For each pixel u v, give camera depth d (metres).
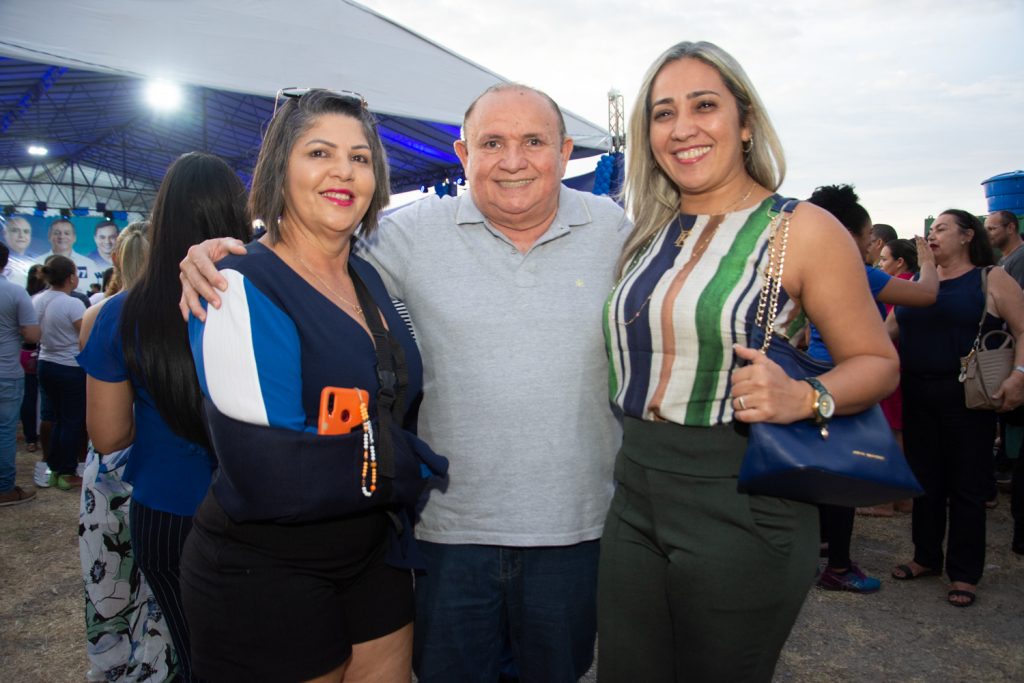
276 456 1.28
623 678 1.57
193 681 1.89
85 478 2.36
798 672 2.82
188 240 1.71
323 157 1.49
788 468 1.23
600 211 1.94
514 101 1.72
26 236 12.05
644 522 1.52
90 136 18.75
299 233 1.56
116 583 2.36
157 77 5.29
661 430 1.47
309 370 1.39
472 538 1.77
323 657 1.42
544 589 1.80
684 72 1.51
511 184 1.73
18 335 5.08
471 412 1.76
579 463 1.78
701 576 1.40
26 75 10.63
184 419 1.70
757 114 1.53
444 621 1.82
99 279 14.16
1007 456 5.50
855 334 1.35
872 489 1.27
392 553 1.60
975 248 3.39
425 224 1.89
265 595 1.38
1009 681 2.75
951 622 3.25
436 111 6.67
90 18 5.03
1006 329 3.39
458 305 1.78
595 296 1.80
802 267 1.36
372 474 1.38
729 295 1.38
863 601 3.48
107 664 2.39
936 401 3.43
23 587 3.66
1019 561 3.99
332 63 6.14
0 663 2.90
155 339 1.68
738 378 1.28
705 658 1.43
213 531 1.41
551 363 1.75
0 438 5.01
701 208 1.58
